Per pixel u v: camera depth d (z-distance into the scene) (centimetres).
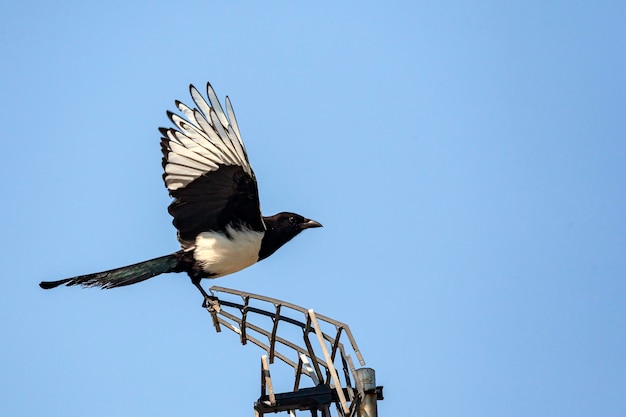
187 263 1311
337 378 990
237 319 1240
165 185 1286
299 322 1109
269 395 1062
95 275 1281
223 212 1315
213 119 1236
